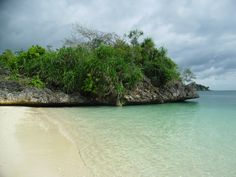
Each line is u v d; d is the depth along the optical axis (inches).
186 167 374.6
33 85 1156.5
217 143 520.7
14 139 464.1
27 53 1407.5
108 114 930.1
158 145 494.3
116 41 1712.6
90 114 911.7
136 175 336.8
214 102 1882.4
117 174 336.8
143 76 1489.9
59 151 413.1
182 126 724.7
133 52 1624.0
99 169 349.7
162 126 714.8
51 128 603.8
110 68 1251.8
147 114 979.9
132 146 478.9
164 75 1573.6
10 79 1152.2
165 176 338.6
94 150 441.4
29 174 307.7
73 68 1266.0
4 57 1657.2
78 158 386.0
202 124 767.1
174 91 1616.6
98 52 1326.3
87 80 1222.3
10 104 1045.8
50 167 337.7
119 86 1253.7
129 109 1135.0
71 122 714.2
